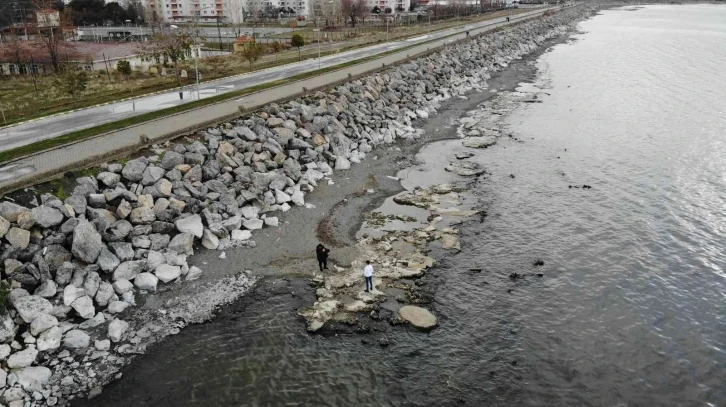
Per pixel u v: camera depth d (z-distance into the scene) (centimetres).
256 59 6575
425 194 3428
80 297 2119
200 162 3084
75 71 5494
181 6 14462
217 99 4278
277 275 2483
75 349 1956
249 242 2722
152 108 4069
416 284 2455
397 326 2166
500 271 2592
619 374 1959
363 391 1853
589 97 6269
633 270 2636
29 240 2211
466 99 6144
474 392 1859
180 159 3005
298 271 2519
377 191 3459
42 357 1897
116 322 2072
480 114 5466
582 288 2477
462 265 2631
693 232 3025
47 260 2184
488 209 3253
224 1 14250
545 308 2320
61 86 5000
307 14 17912
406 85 5828
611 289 2477
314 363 1973
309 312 2234
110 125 3469
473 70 7538
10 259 2081
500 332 2161
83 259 2259
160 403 1780
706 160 4141
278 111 4000
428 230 2948
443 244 2808
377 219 3070
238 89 4778
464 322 2212
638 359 2036
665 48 10456
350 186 3509
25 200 2405
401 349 2048
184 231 2616
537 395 1853
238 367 1945
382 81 5550
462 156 4144
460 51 8025
